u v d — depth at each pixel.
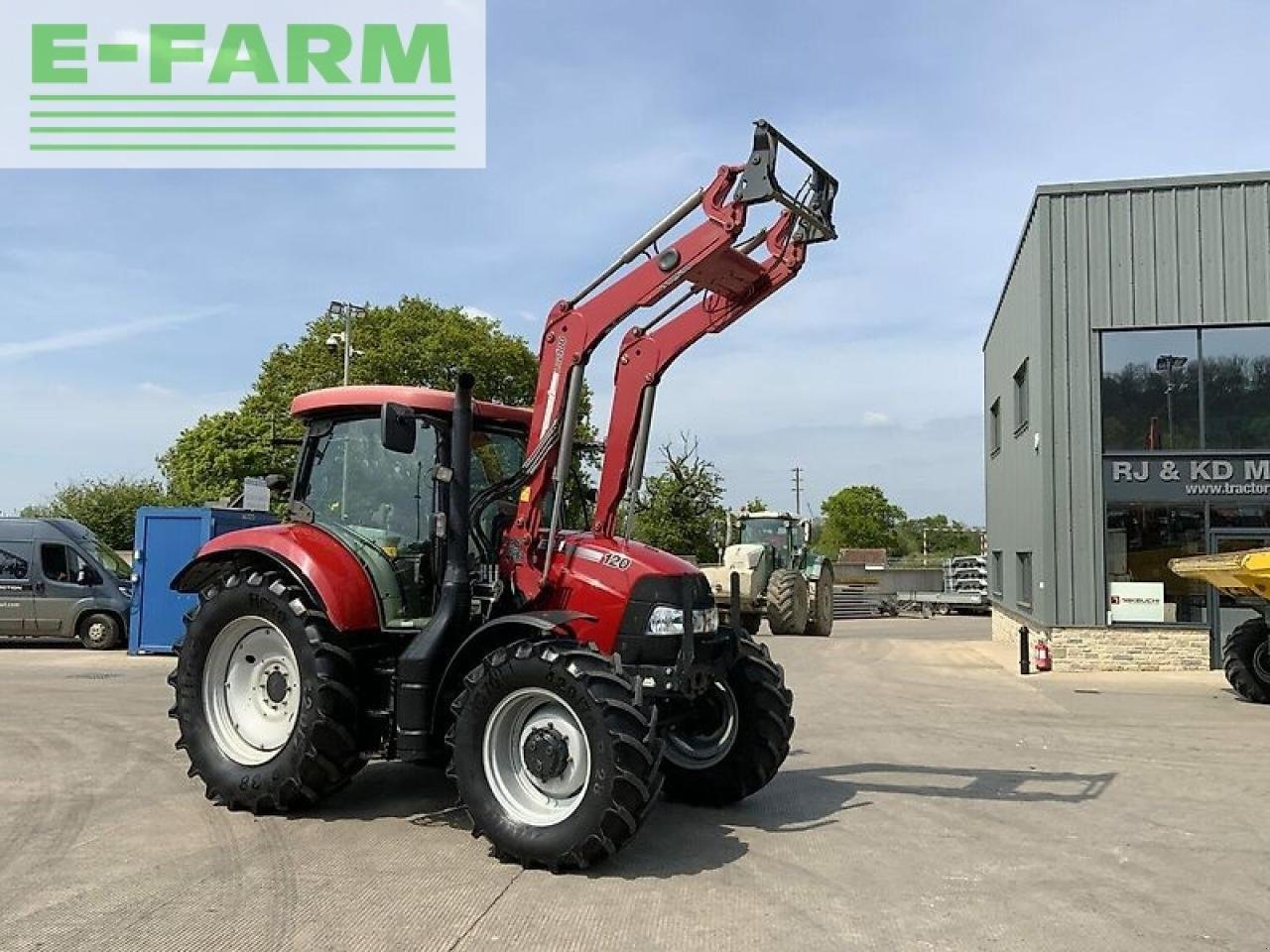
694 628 6.16
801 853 5.96
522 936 4.59
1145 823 6.74
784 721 6.88
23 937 4.54
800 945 4.55
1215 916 4.99
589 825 5.32
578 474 7.27
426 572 6.76
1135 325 16.67
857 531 91.75
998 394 24.08
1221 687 14.27
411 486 6.86
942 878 5.54
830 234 6.32
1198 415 16.53
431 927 4.68
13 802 6.96
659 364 6.55
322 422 7.27
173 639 17.42
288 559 6.56
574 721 5.57
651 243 6.28
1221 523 16.36
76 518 51.53
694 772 7.00
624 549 6.35
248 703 6.90
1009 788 7.74
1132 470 16.64
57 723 10.24
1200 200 16.56
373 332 39.16
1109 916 4.98
